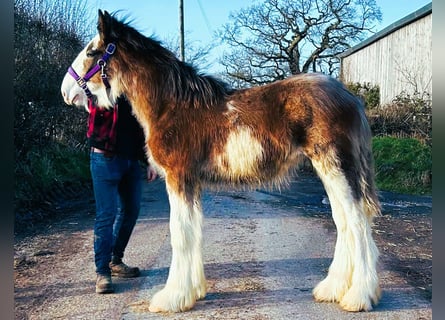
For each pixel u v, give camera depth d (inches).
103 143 157.9
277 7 1075.9
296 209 295.7
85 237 232.5
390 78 700.0
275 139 144.0
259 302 150.4
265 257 195.8
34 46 352.5
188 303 144.8
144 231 241.3
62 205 315.3
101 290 158.2
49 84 361.7
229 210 290.0
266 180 150.8
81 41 435.2
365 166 146.8
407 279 169.5
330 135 141.1
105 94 158.2
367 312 141.5
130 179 171.2
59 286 166.4
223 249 206.5
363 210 144.3
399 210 297.3
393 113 539.8
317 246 211.6
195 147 147.8
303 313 141.9
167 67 152.8
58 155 384.2
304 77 149.2
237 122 146.0
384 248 209.0
